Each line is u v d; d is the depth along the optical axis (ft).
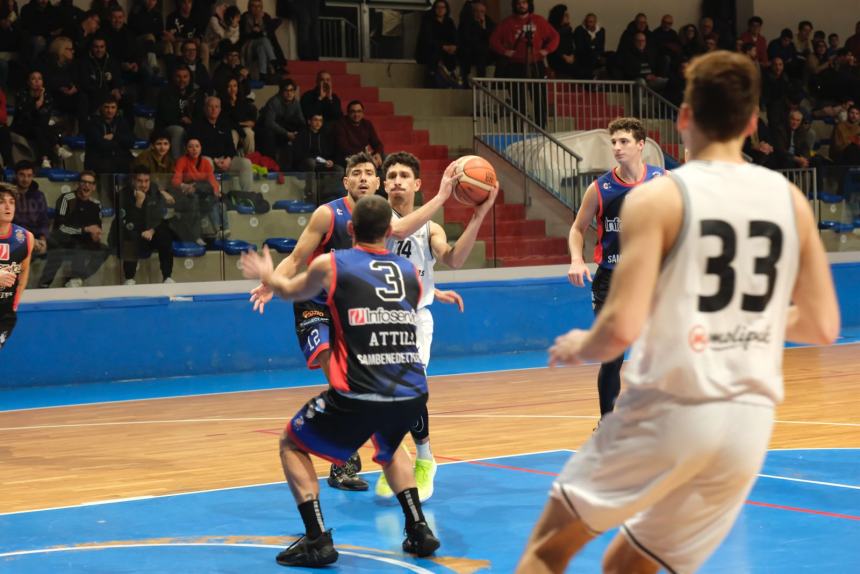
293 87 53.98
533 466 25.02
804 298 10.46
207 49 56.24
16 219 41.78
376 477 24.39
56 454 28.04
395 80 65.98
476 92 63.46
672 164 63.00
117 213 43.70
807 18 80.33
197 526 19.89
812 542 17.70
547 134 56.39
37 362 42.45
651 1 76.54
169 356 44.86
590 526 10.43
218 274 45.83
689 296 9.85
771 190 10.14
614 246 26.30
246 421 33.09
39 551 18.20
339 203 21.58
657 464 9.93
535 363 47.09
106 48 52.70
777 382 10.12
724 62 10.11
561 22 66.59
